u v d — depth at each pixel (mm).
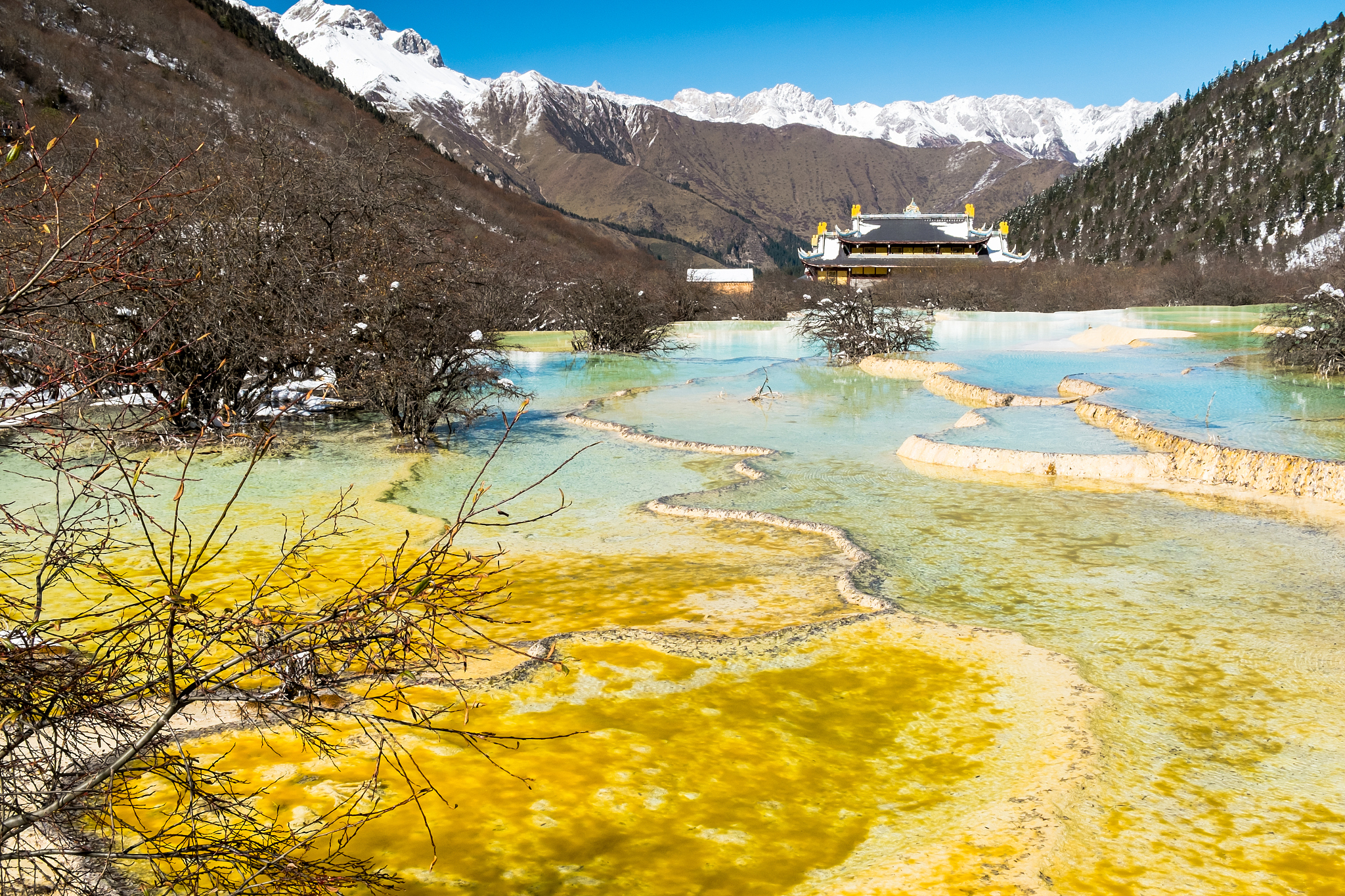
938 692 5004
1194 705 4848
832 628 5855
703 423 14336
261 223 14281
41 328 2660
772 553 7812
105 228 2725
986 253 96188
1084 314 40875
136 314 9750
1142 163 157250
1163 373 16234
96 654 2477
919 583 6828
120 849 3172
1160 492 9414
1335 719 4645
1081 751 4285
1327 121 137625
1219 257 119125
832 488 9953
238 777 4023
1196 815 3832
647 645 5613
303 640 2586
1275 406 12445
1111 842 3646
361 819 3734
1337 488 8586
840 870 3479
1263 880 3379
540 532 8539
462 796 3951
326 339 12461
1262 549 7418
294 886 2725
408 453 11898
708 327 38125
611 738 4492
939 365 19578
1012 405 14672
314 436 13047
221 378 11188
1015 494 9508
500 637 5781
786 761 4297
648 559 7668
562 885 3371
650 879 3416
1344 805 3885
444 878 3391
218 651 5125
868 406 15875
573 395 18234
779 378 20609
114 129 22750
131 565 7113
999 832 3680
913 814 3861
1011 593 6582
